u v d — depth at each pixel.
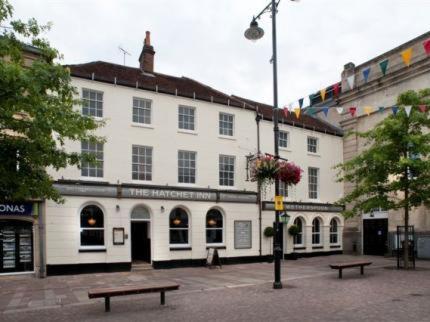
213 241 21.05
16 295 12.54
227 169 22.05
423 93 16.84
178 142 20.44
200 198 20.47
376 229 25.50
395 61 24.48
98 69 19.89
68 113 8.68
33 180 8.84
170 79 23.12
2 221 16.08
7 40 8.16
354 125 27.16
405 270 16.78
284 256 23.50
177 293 12.27
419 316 8.61
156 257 18.97
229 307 10.02
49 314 9.82
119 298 11.63
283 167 14.62
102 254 17.69
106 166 18.31
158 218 19.17
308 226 25.03
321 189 26.31
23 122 8.29
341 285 13.09
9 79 7.14
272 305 10.12
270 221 22.94
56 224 16.77
